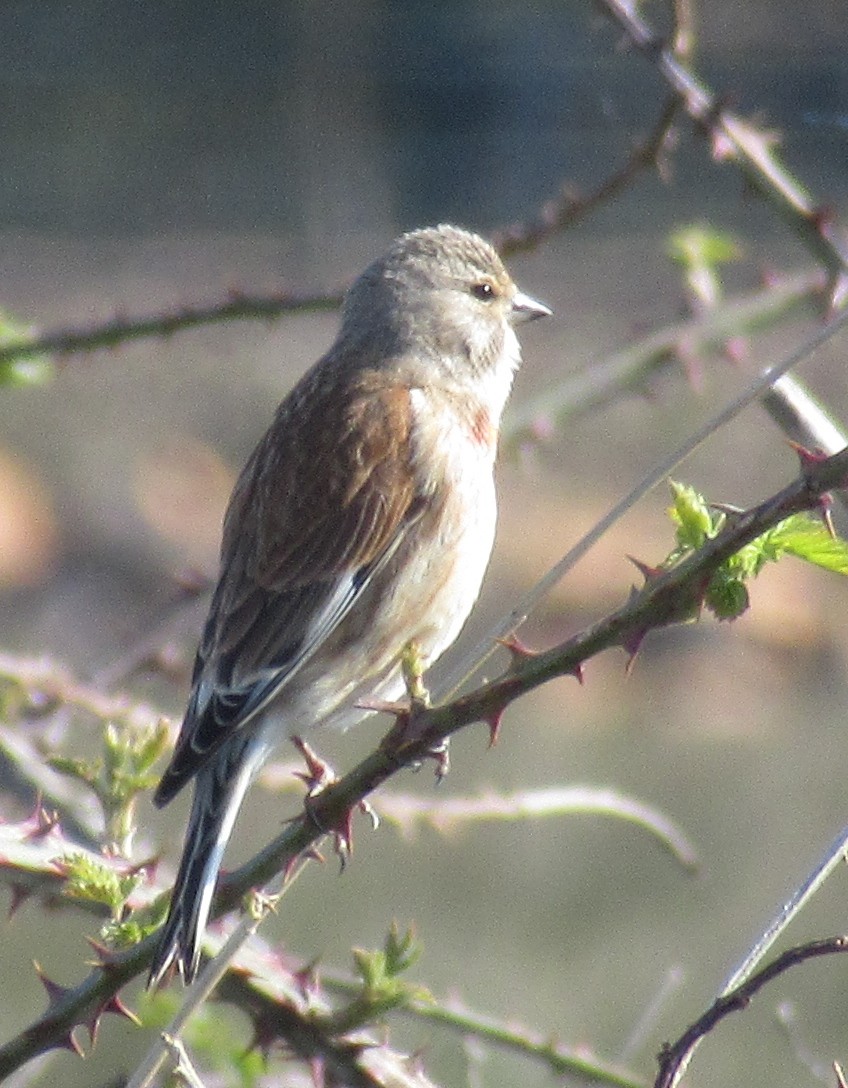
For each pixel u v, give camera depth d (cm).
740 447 2103
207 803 615
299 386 726
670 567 397
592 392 721
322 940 1151
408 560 689
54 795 625
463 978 1109
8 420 2220
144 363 2350
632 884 1230
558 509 1998
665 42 667
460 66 2855
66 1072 848
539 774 1407
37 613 1942
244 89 2986
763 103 2717
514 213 2814
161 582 2005
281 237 2806
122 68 3070
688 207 2686
